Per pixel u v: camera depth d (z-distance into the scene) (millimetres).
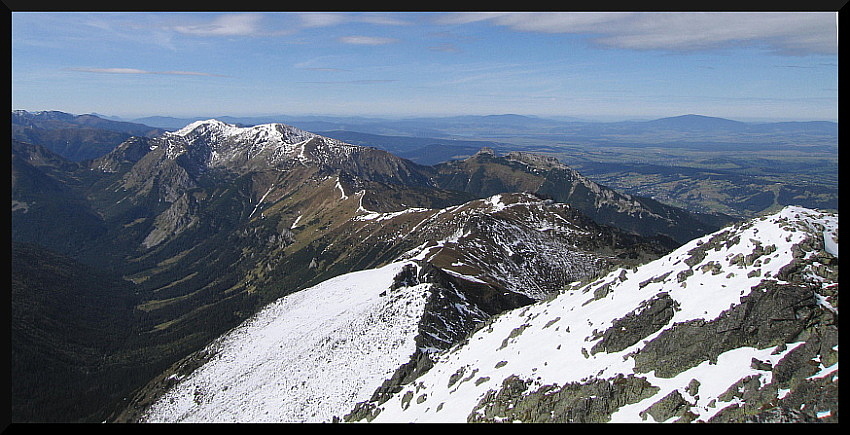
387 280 157125
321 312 153375
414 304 134250
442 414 68375
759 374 46594
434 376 86500
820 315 49344
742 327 51938
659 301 62781
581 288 85875
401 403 83688
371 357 115375
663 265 74375
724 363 50125
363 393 101062
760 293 53188
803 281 52906
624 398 52469
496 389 66500
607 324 66375
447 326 125500
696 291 61188
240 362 138500
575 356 64625
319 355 123500
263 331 157625
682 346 54469
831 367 44250
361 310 140375
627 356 58344
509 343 79875
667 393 49969
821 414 40781
